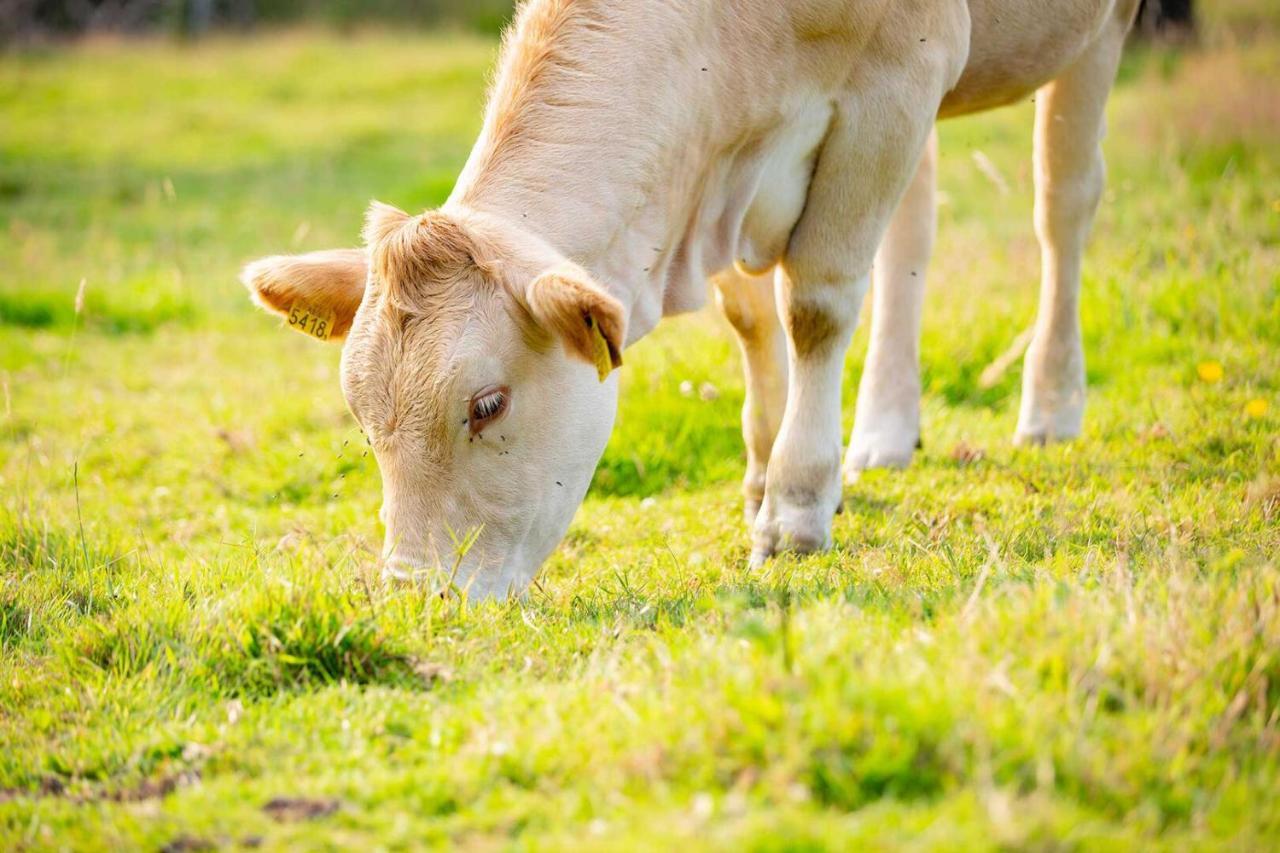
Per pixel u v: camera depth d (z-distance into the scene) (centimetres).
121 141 2264
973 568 553
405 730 446
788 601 493
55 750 459
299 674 494
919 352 886
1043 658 402
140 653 519
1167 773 361
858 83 612
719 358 953
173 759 442
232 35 3228
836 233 632
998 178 830
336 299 567
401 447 528
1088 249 1152
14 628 593
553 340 538
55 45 3177
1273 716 388
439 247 523
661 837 332
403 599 520
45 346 1267
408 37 3100
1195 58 2009
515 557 553
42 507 765
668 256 600
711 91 582
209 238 1684
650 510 772
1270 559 523
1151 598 446
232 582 578
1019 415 841
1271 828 343
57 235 1720
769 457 702
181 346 1256
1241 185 1266
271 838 376
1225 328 948
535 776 386
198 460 911
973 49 686
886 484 750
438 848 359
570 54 570
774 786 347
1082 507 664
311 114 2405
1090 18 720
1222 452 747
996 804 327
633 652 468
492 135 567
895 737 354
